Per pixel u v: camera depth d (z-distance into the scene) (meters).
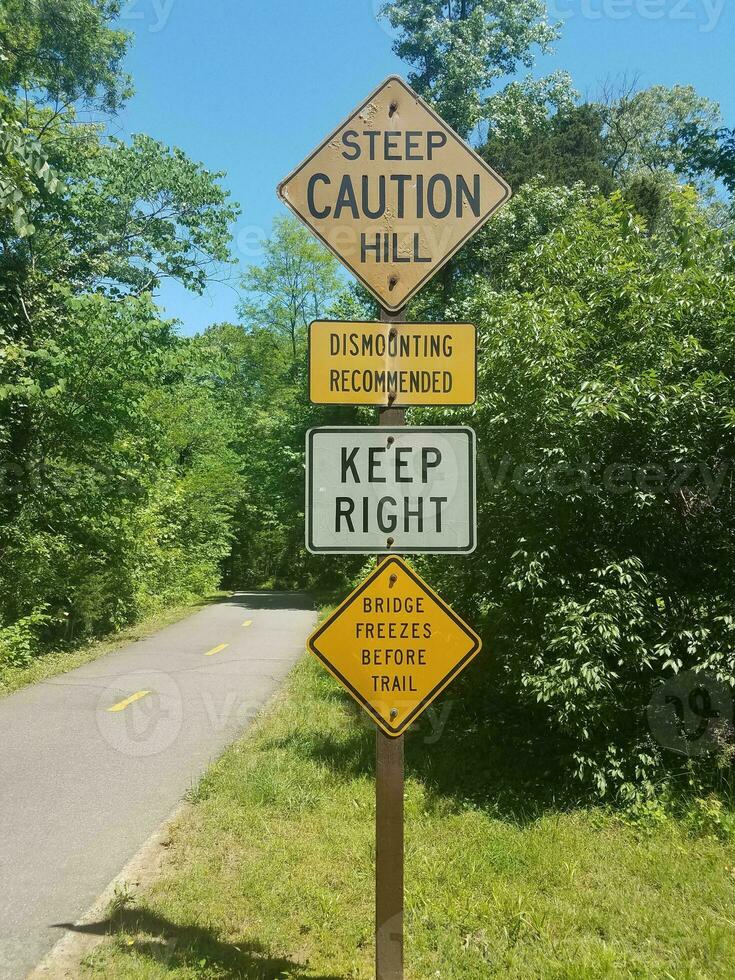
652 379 6.40
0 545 14.23
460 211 3.89
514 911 4.47
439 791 6.73
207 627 20.20
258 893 4.71
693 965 3.94
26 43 17.23
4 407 14.12
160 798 6.48
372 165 3.90
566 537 6.85
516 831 5.85
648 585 6.48
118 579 18.00
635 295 6.79
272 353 39.19
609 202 7.99
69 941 4.15
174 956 3.98
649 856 5.31
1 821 5.94
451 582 7.55
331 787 6.81
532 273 7.98
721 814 5.83
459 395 3.79
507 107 23.06
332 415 31.70
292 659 14.41
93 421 15.11
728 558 6.53
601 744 6.42
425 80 23.27
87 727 8.95
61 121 18.83
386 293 3.87
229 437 41.59
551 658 6.56
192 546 34.22
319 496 3.77
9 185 10.00
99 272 20.33
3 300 15.95
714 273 6.96
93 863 5.18
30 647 13.92
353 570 38.75
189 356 18.17
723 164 12.02
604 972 3.82
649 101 35.66
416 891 4.74
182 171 20.94
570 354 6.77
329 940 4.19
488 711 8.27
